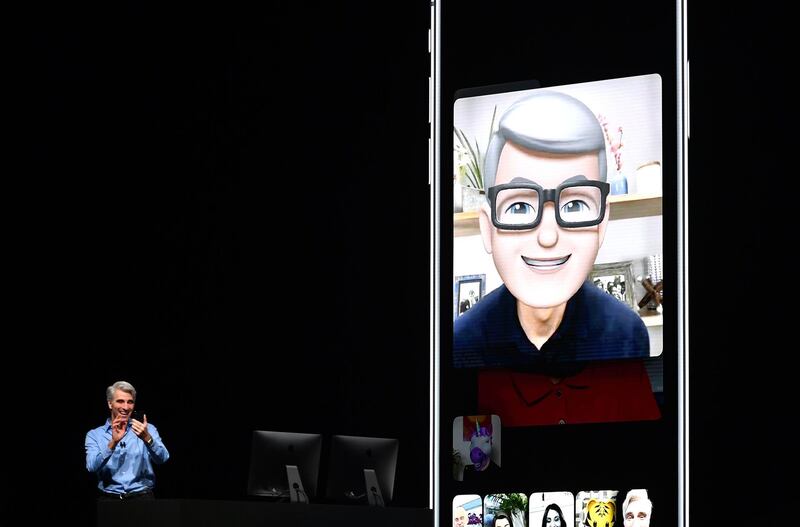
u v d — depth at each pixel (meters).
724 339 10.88
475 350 10.03
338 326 12.30
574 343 9.84
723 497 10.79
